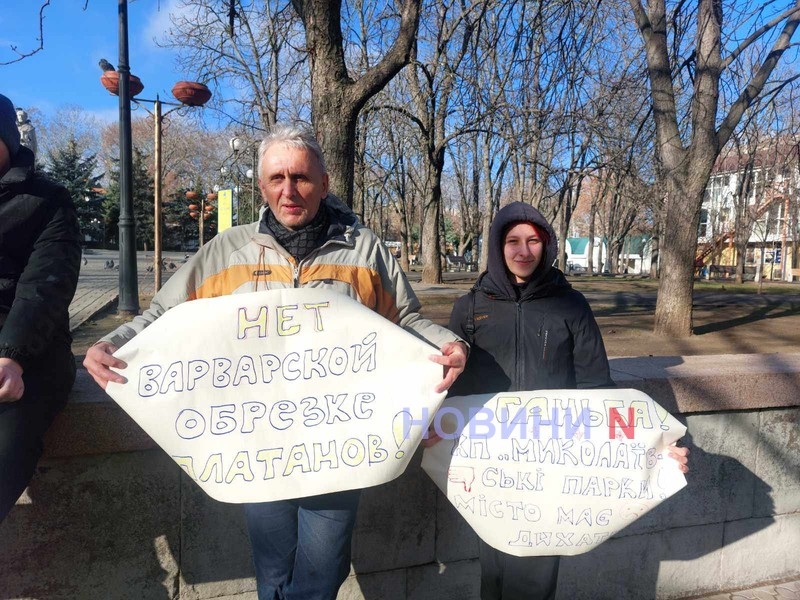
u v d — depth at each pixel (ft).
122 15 32.40
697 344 26.63
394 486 8.16
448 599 8.55
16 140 5.84
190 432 5.86
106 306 37.17
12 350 5.11
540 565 7.00
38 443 5.64
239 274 6.16
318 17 19.52
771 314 39.63
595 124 34.45
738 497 9.65
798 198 89.30
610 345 26.27
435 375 6.10
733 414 9.41
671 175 28.14
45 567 6.95
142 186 163.73
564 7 24.71
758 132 31.35
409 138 67.97
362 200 75.00
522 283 7.09
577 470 6.83
